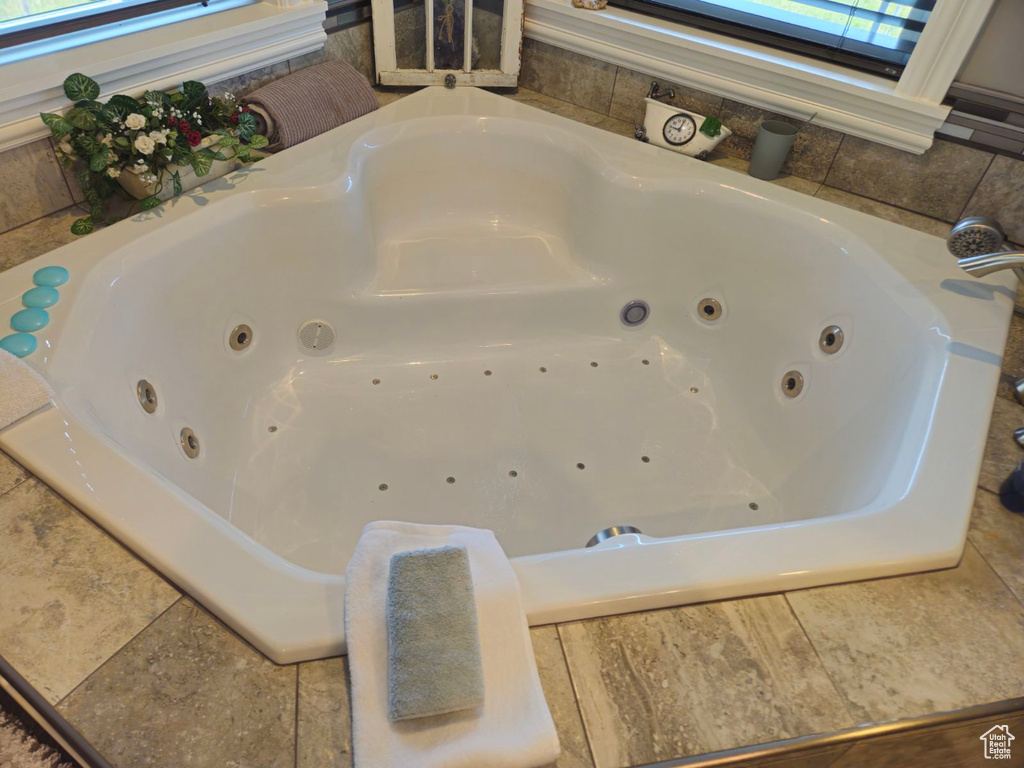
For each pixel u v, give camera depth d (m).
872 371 1.37
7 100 1.21
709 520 1.49
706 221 1.66
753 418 1.66
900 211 1.64
